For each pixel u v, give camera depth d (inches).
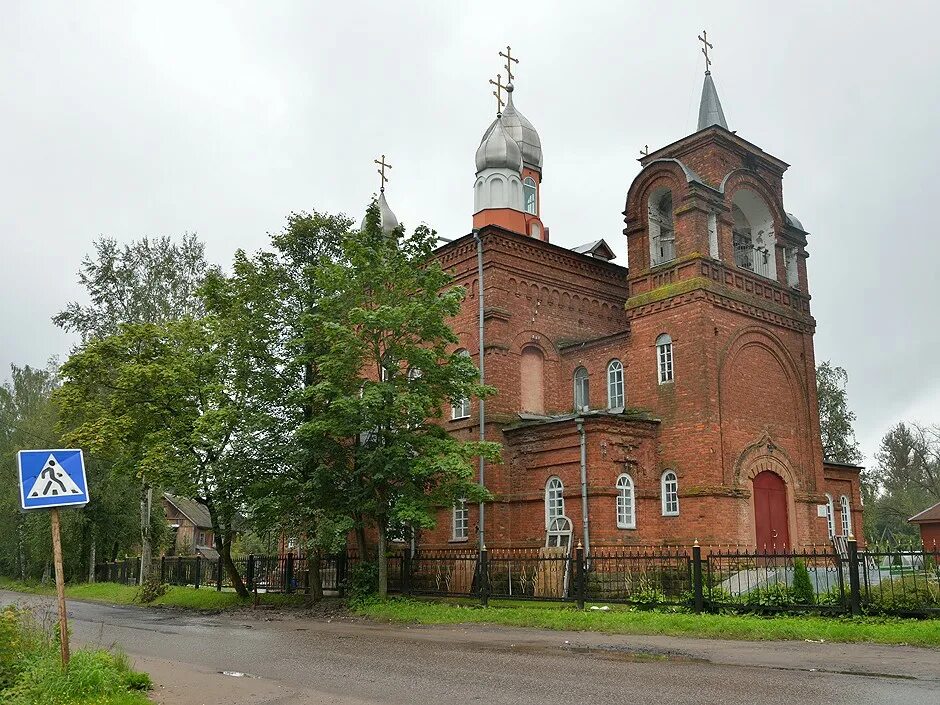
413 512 921.5
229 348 1121.4
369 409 935.7
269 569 1306.6
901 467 2847.0
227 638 740.0
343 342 947.3
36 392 2320.4
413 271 1034.1
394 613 876.6
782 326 1249.4
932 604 689.6
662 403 1152.2
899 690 418.9
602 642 634.2
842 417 2044.8
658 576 1024.2
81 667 438.0
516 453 1208.2
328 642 683.4
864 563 704.4
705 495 1074.7
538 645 627.5
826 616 692.7
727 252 1191.6
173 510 3068.4
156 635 781.3
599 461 1085.1
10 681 454.3
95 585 1672.0
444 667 527.5
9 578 2294.5
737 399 1146.7
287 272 1158.3
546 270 1341.0
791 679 457.1
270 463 1067.9
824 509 1243.8
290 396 1041.5
